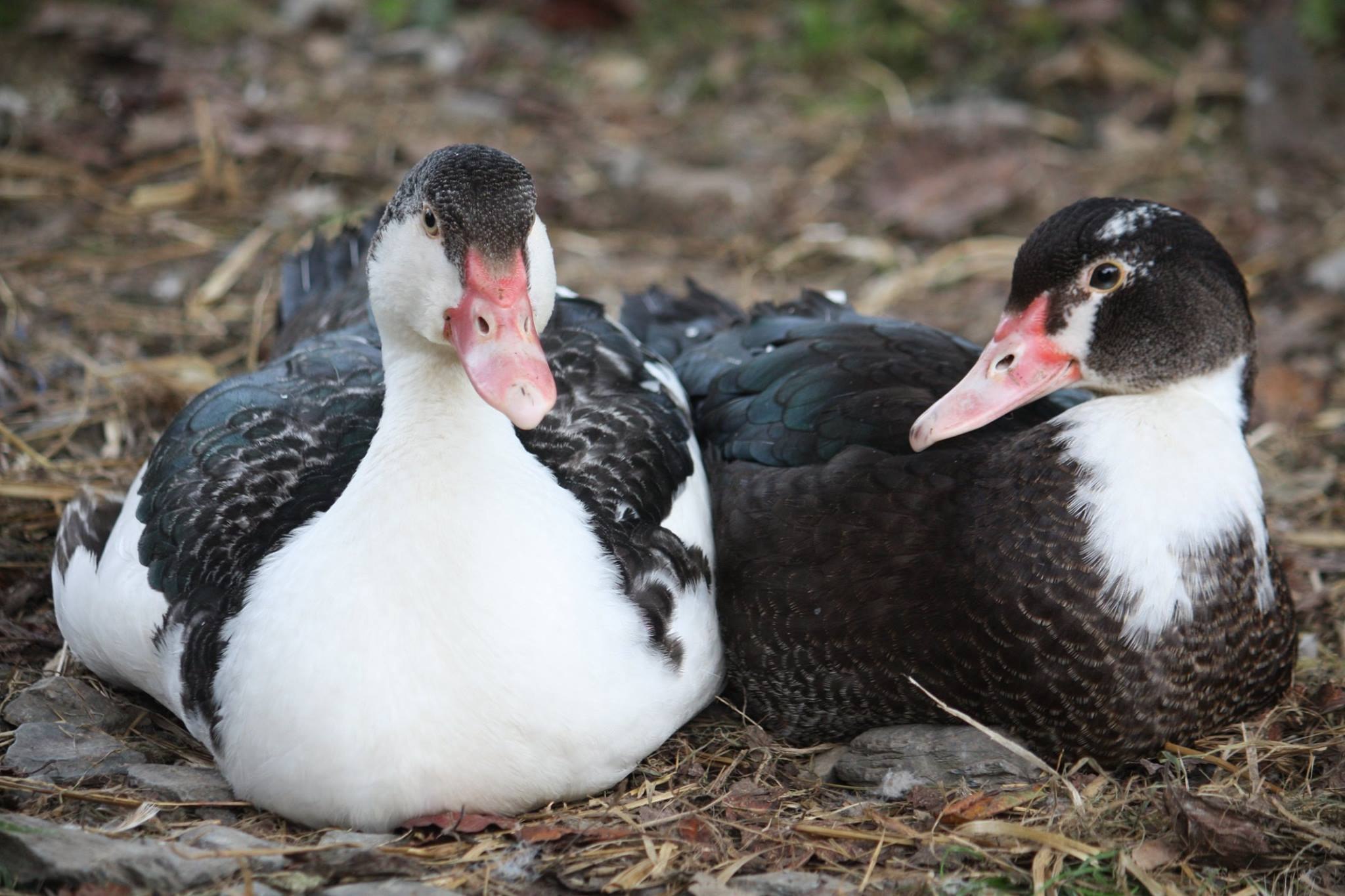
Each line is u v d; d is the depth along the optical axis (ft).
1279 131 50.08
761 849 22.27
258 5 56.08
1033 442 24.32
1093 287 24.43
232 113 47.57
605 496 24.06
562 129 50.39
